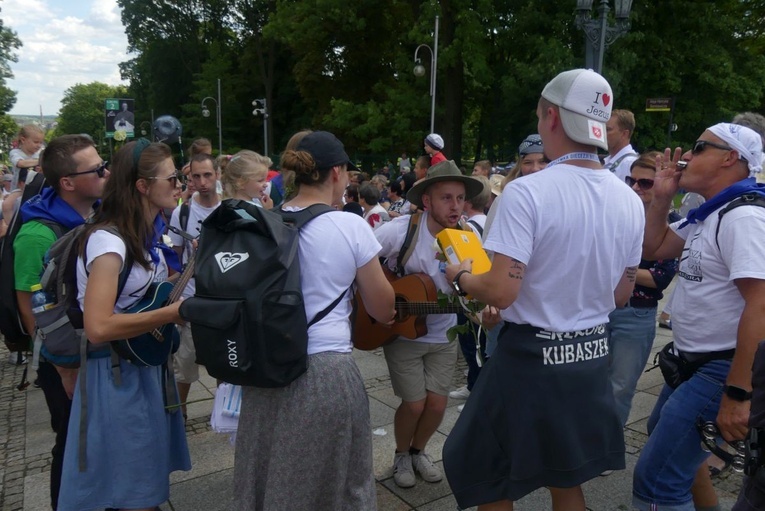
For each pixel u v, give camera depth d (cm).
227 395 242
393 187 790
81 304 212
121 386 212
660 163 250
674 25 1947
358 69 2777
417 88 2270
